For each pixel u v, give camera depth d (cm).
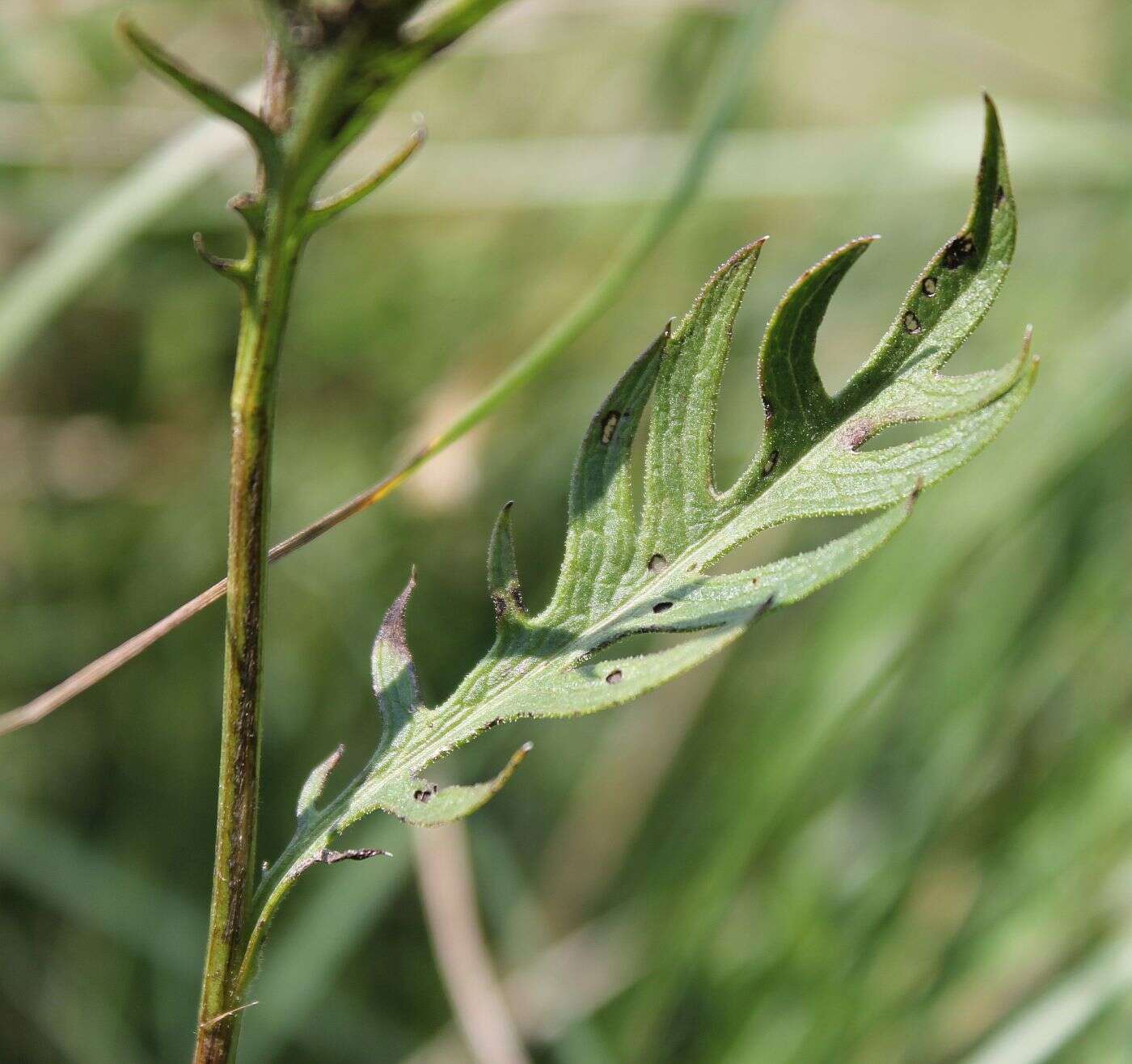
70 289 81
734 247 127
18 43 107
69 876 92
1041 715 92
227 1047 44
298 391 118
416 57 41
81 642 106
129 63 114
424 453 53
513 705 45
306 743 106
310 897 99
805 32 142
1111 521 91
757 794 85
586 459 45
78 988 96
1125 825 83
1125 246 104
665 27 124
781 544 107
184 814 104
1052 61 137
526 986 90
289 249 42
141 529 110
